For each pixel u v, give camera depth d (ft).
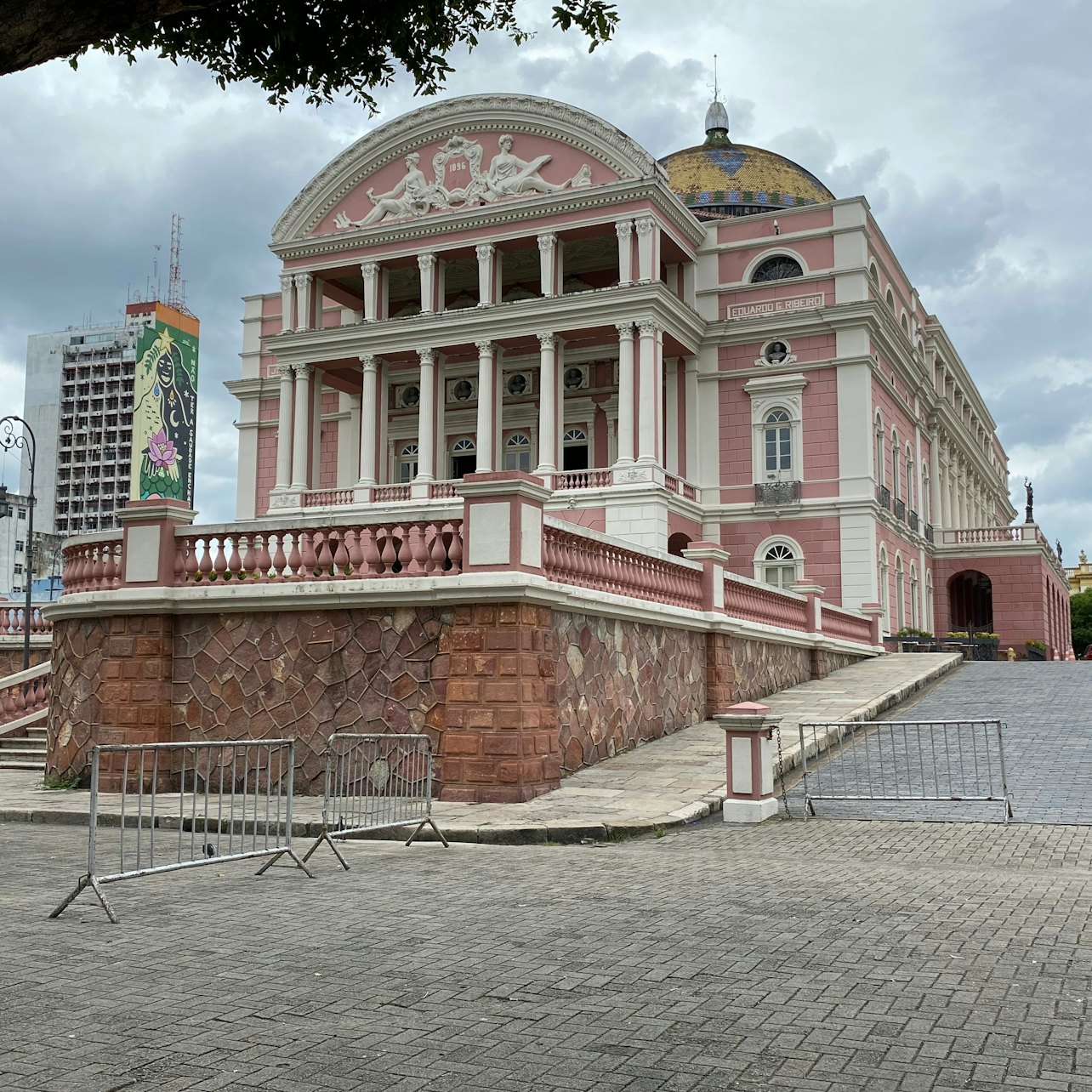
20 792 43.88
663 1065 13.38
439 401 114.11
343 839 32.96
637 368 103.71
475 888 24.97
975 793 38.04
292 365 116.67
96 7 15.10
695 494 112.06
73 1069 13.29
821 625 77.25
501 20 25.71
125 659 43.86
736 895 23.68
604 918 21.53
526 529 38.60
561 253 110.22
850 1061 13.46
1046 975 17.08
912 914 21.49
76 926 21.25
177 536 44.19
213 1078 12.99
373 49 24.58
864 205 109.50
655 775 41.65
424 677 39.68
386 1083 12.82
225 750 42.50
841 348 108.68
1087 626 279.08
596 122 106.22
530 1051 13.89
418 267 119.14
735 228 115.14
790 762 44.75
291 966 18.04
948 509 153.89
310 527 42.24
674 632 53.52
